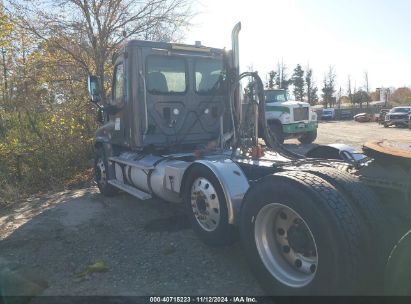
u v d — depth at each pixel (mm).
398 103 71312
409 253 2848
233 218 4441
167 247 5125
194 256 4832
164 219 6352
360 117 47719
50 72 13875
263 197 3727
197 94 7008
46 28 12992
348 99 80250
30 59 13961
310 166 4289
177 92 6844
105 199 7961
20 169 10734
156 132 6727
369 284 3227
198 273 4375
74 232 5949
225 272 4379
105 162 8039
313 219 3271
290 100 17703
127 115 6836
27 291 4016
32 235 5902
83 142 12367
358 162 4324
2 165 10625
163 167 5977
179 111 6871
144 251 5059
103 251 5137
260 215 3791
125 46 6727
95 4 12898
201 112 7043
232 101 6383
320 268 3229
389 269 2961
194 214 5070
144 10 13320
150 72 6641
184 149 6934
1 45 13422
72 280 4340
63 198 8352
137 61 6543
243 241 3992
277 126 16453
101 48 13062
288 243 3707
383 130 28656
